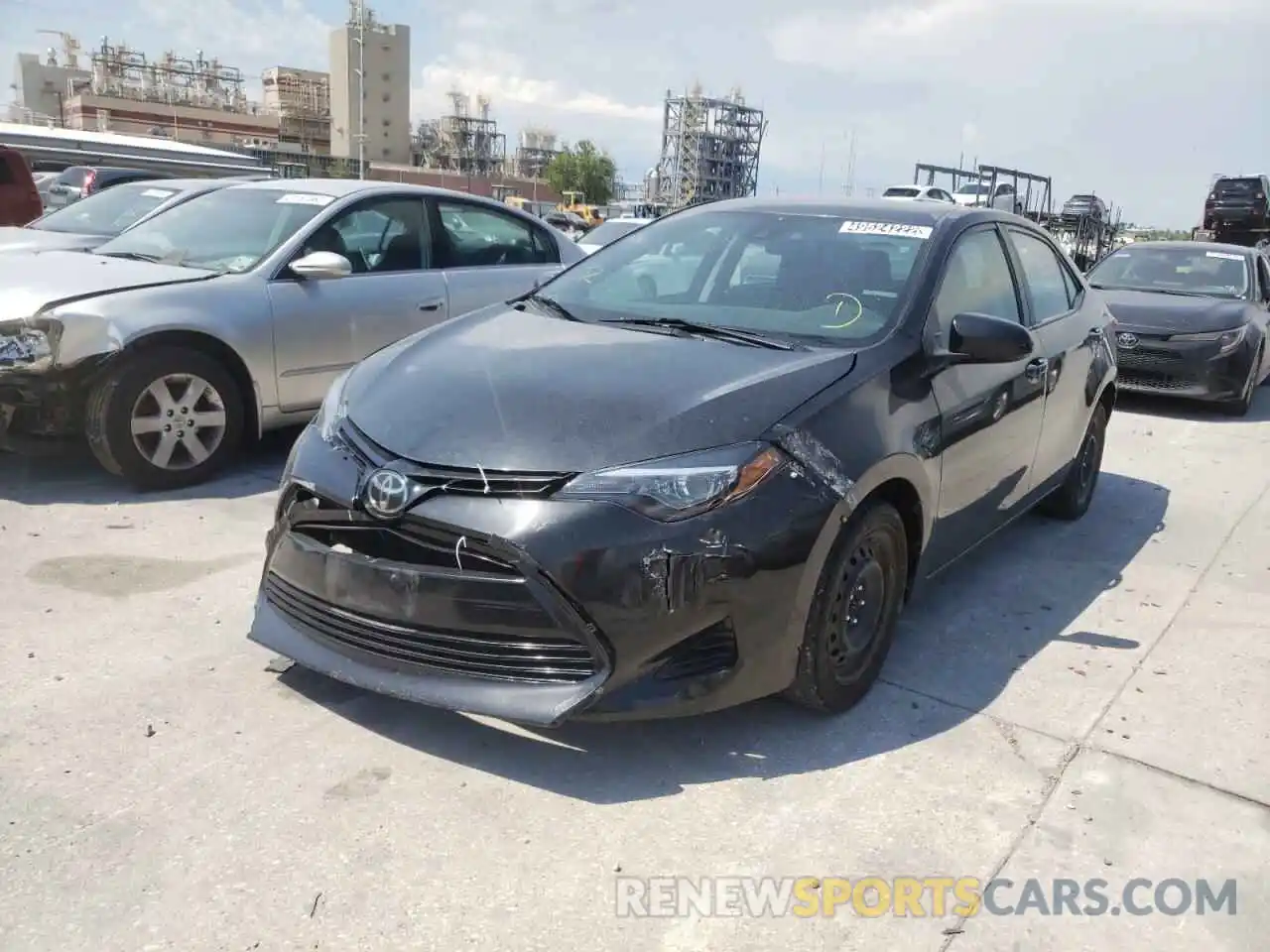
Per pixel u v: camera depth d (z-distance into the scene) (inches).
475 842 105.9
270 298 223.5
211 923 92.9
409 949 91.0
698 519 112.7
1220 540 219.6
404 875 100.4
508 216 282.5
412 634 117.0
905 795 117.6
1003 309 176.9
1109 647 161.8
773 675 121.0
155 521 195.9
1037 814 115.6
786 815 112.8
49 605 155.9
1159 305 373.7
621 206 1836.9
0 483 215.5
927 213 172.6
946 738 130.8
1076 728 135.3
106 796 110.1
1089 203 1235.2
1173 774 125.3
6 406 203.9
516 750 122.8
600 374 129.3
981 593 182.5
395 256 252.5
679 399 122.6
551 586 110.0
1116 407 377.4
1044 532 221.0
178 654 142.8
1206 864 108.3
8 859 99.7
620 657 111.5
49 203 693.3
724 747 125.7
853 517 125.7
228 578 170.1
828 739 129.0
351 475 121.3
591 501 111.3
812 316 149.6
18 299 201.5
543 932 93.8
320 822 107.7
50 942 89.7
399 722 127.5
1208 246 419.8
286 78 4699.8
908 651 156.9
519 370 131.9
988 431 159.5
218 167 867.4
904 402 136.9
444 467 115.7
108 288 208.4
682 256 171.8
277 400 227.0
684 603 112.2
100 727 123.3
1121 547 212.2
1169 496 255.8
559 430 117.3
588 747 124.3
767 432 119.5
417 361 140.5
